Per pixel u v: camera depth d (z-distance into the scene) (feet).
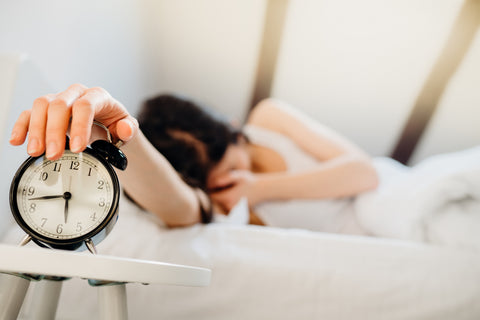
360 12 5.82
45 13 3.18
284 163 4.32
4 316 1.32
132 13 5.12
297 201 3.80
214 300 2.35
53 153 1.16
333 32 6.03
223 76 6.64
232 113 6.83
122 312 1.39
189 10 6.22
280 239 2.65
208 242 2.57
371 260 2.50
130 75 5.28
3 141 2.47
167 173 2.12
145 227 2.64
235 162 3.94
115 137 1.58
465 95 5.87
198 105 3.72
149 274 1.04
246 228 2.78
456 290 2.36
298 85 6.47
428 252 2.59
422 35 5.79
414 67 6.00
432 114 5.99
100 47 4.28
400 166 4.63
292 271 2.40
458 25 5.48
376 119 6.42
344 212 3.79
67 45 3.55
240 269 2.39
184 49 6.55
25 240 1.26
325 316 2.35
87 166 1.34
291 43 6.21
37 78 2.75
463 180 2.81
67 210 1.30
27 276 1.39
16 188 1.28
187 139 3.47
